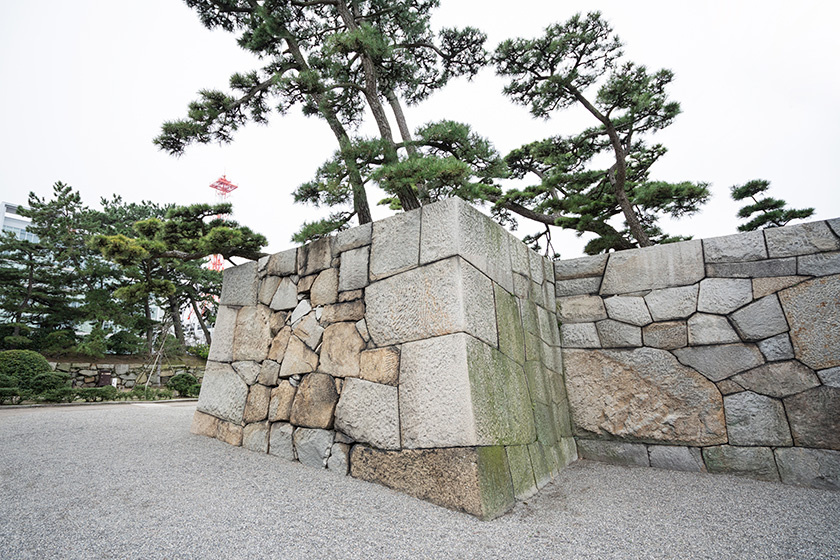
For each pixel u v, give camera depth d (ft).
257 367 13.83
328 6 21.17
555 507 8.89
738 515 8.53
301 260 13.73
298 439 11.65
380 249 11.41
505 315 11.16
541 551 6.71
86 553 5.98
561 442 12.44
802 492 9.93
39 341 49.96
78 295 58.75
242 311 15.28
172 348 57.11
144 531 6.75
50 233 55.31
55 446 11.85
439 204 10.37
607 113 22.41
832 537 7.47
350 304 11.68
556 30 21.03
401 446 9.43
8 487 8.50
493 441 8.90
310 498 8.66
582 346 14.12
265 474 10.24
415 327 9.96
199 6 21.13
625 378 13.19
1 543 6.18
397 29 21.43
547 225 31.68
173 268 55.83
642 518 8.32
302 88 17.01
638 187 27.04
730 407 11.61
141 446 12.37
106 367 50.93
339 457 10.57
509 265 12.19
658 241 31.01
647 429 12.48
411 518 7.81
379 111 17.94
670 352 12.69
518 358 11.23
